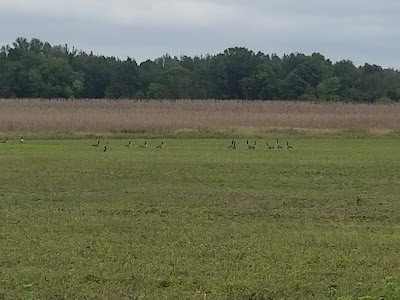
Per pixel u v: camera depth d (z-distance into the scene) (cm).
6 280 1074
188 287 1051
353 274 1140
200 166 2906
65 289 1030
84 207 1848
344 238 1450
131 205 1892
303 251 1317
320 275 1132
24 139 4428
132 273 1127
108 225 1575
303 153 3612
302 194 2147
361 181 2481
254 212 1805
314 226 1611
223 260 1231
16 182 2353
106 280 1084
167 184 2359
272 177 2572
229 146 3981
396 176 2634
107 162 3033
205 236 1456
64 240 1398
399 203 1983
